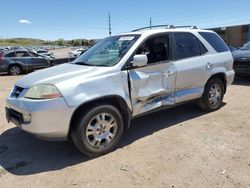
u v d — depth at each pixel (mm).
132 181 3373
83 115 3828
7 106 4211
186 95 5219
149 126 5227
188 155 3984
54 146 4457
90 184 3346
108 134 4109
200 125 5184
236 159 3828
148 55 4602
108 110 4039
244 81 9766
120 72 4172
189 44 5309
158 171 3580
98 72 4012
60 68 4496
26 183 3414
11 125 5500
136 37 4633
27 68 15695
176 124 5277
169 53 4895
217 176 3418
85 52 5230
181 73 5008
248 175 3422
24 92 3893
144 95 4473
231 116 5660
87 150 3928
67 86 3715
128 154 4086
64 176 3547
